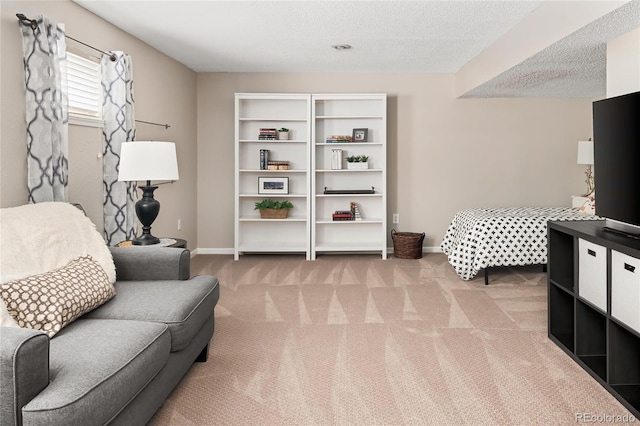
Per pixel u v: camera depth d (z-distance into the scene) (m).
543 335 3.48
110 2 3.81
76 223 2.88
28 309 2.09
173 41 4.99
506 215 5.21
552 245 3.36
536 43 4.03
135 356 1.97
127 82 4.15
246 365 2.97
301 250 6.39
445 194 6.83
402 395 2.57
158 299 2.61
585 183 6.85
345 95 6.36
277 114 6.63
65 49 3.35
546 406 2.45
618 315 2.51
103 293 2.51
